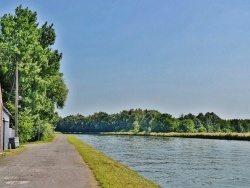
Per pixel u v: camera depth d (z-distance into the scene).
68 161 25.83
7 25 58.62
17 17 59.88
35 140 71.12
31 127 61.16
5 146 40.88
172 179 24.17
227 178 24.92
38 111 63.81
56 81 77.00
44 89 62.91
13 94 59.53
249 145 75.06
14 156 30.47
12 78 58.44
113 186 14.77
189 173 27.42
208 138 132.25
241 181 23.61
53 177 17.48
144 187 15.43
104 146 67.50
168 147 65.50
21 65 57.62
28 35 58.75
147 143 83.56
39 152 35.56
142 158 40.38
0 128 37.41
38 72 61.38
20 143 58.84
